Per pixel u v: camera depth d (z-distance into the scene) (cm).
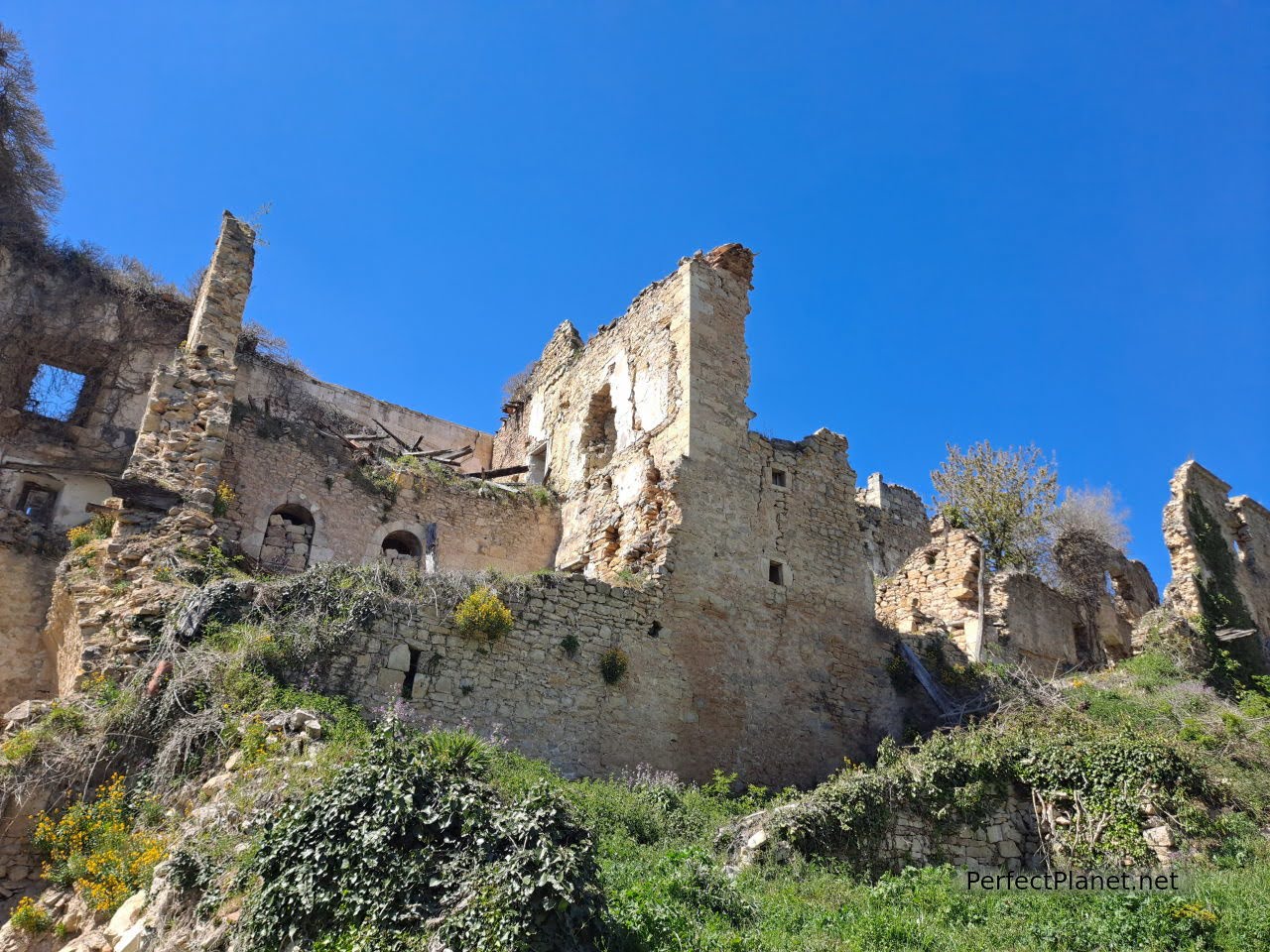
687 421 2073
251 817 1016
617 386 2434
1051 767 1477
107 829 1130
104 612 1458
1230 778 1539
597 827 1233
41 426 2117
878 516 3444
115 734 1254
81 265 2322
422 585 1572
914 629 2394
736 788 1786
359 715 1348
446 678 1511
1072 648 2750
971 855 1393
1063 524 3425
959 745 1549
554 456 2705
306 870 874
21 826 1170
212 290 1991
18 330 2170
